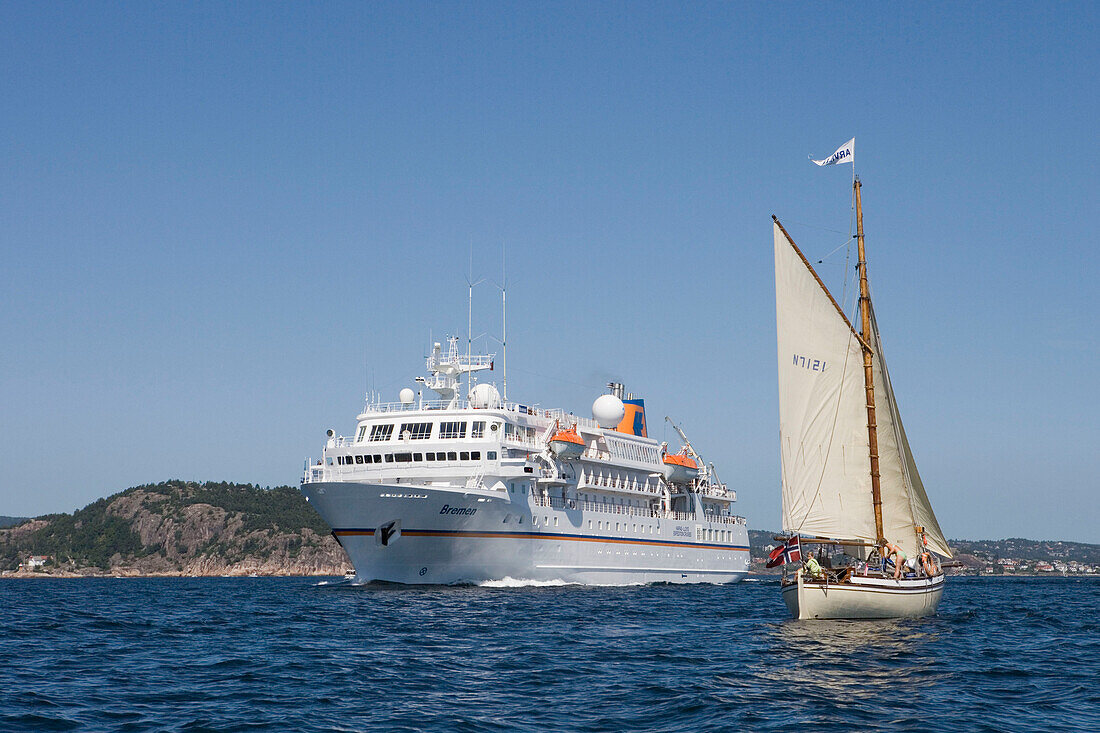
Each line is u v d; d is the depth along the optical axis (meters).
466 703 28.41
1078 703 29.19
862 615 47.91
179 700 28.80
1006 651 40.19
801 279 47.88
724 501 102.75
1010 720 26.80
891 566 48.44
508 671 33.94
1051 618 60.38
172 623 51.97
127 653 38.97
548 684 31.41
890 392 49.16
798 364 48.00
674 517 93.38
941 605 73.88
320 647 40.34
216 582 152.50
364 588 71.12
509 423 76.69
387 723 25.83
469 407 80.25
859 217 49.91
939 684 31.95
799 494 47.88
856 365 48.50
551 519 76.50
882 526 48.41
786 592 49.62
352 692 30.00
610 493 85.38
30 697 29.00
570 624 49.19
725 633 45.25
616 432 87.69
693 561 95.12
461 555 71.19
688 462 95.06
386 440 76.00
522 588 74.25
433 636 43.94
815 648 39.56
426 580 71.50
